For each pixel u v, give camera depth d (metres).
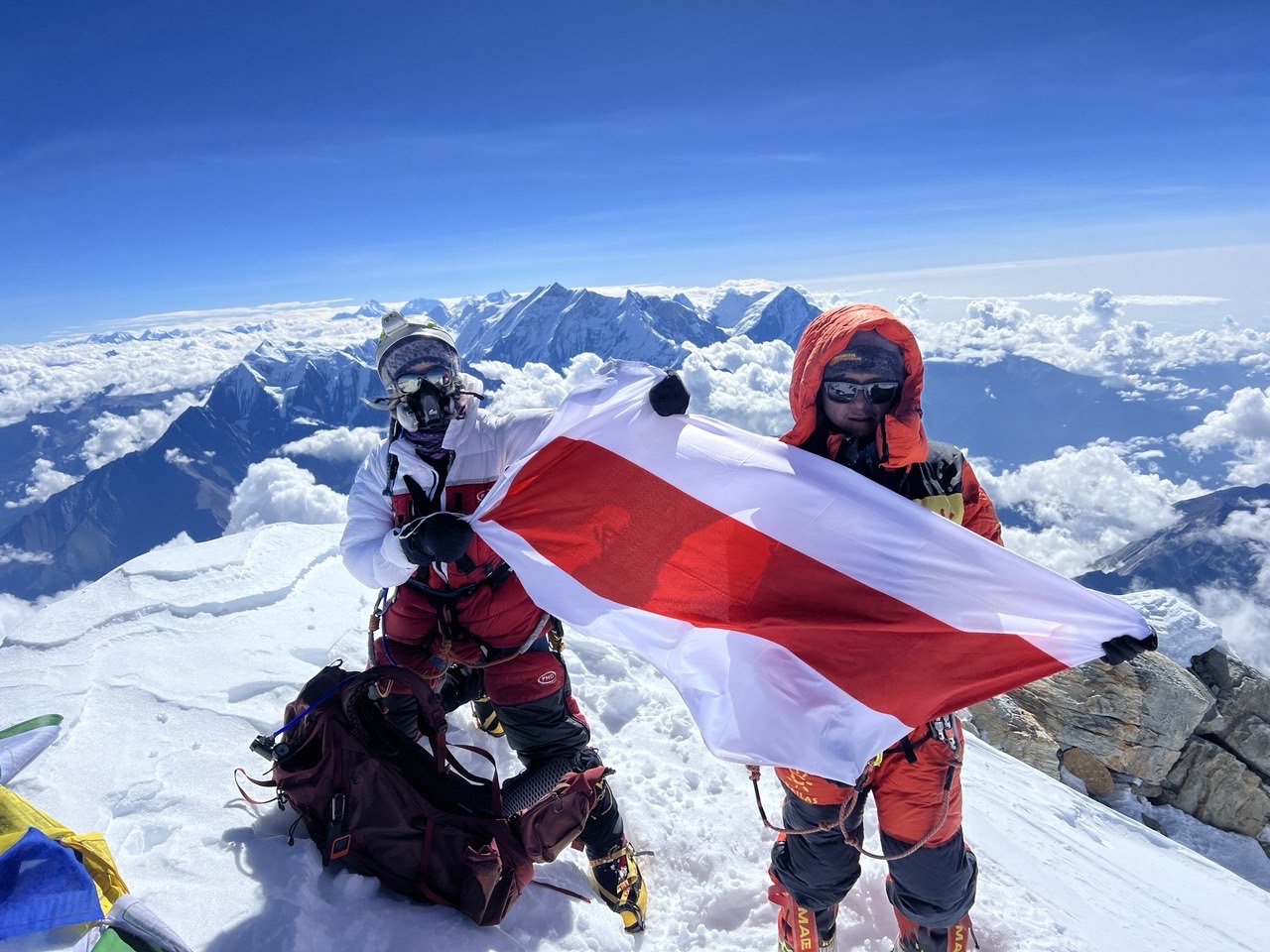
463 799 2.64
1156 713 7.62
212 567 4.74
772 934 2.76
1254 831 7.55
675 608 2.56
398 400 2.76
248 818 2.79
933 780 2.28
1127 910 3.51
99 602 4.32
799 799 2.36
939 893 2.29
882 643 2.32
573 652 4.46
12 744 2.88
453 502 2.80
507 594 2.82
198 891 2.39
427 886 2.46
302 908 2.34
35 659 3.76
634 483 2.60
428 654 2.97
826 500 2.36
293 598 4.64
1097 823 5.33
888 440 2.26
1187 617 8.55
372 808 2.49
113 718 3.33
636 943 2.67
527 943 2.46
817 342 2.29
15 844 2.07
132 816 2.77
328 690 2.69
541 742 2.82
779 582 2.43
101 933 2.01
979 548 2.21
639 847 3.09
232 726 3.34
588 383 2.49
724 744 2.36
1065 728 7.88
